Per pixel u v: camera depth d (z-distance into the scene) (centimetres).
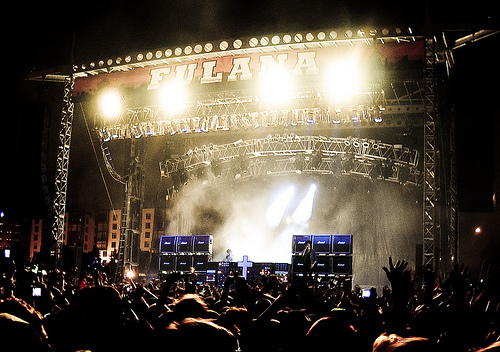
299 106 2694
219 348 311
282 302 487
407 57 2336
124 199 3341
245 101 2748
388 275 434
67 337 319
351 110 2673
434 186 2228
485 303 428
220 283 3112
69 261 2702
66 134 2853
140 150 3478
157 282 1966
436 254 2141
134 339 315
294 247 2927
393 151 3725
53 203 2762
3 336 222
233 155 3956
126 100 2811
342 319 301
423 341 236
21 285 779
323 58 2475
